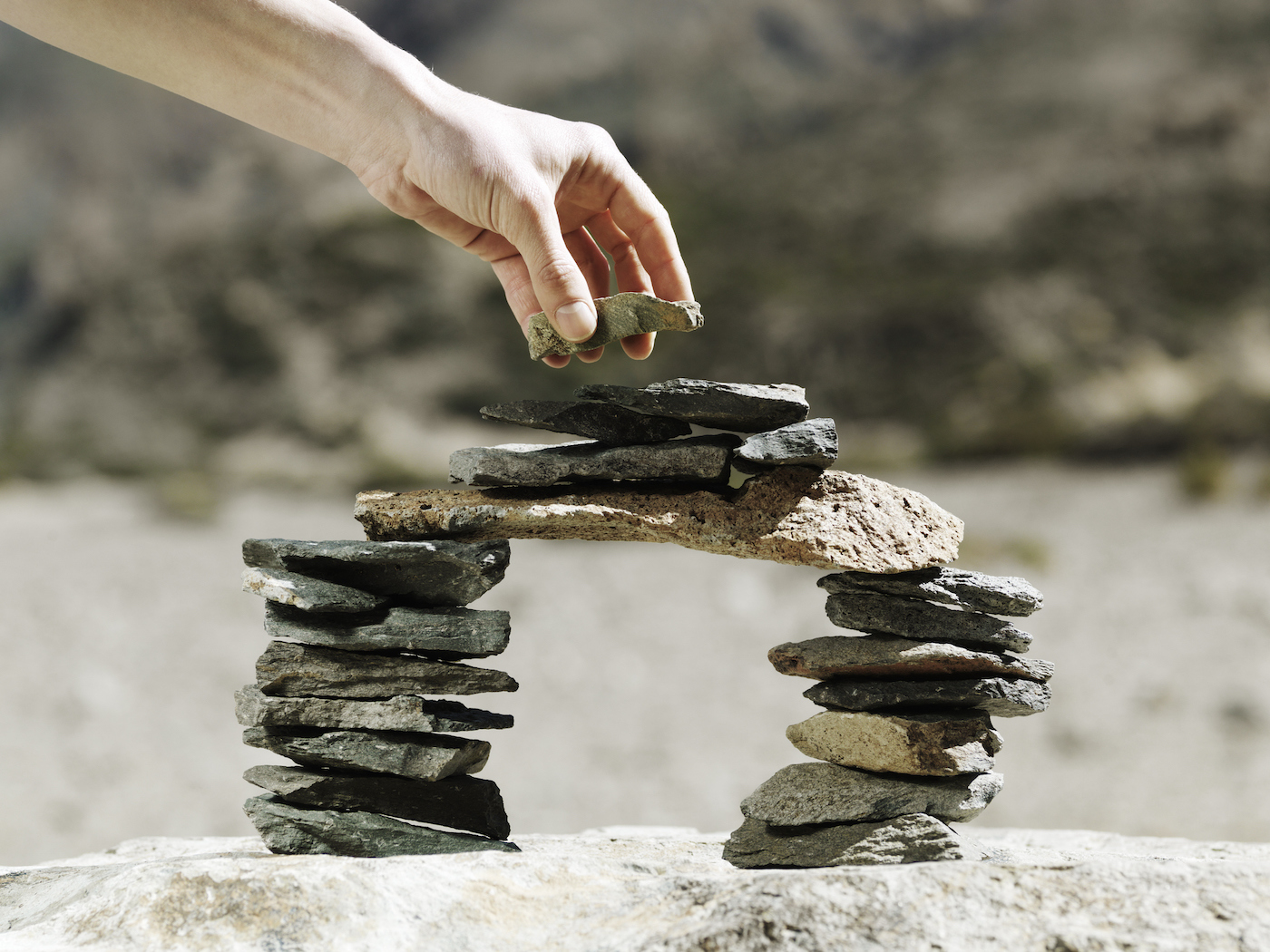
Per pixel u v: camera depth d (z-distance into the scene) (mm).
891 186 16672
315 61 1691
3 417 15383
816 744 1590
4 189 18734
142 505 12477
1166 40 16969
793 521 1598
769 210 16844
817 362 14523
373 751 1581
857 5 21031
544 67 19531
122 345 15703
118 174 18500
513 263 1956
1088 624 6973
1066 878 1227
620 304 1640
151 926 1255
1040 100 17000
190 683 6430
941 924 1158
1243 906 1177
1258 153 14969
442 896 1323
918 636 1571
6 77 19844
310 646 1622
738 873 1382
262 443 14312
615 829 2322
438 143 1679
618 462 1623
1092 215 15055
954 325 14297
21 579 8859
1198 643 6449
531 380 14852
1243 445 11969
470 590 1627
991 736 1562
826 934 1148
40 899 1474
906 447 13234
